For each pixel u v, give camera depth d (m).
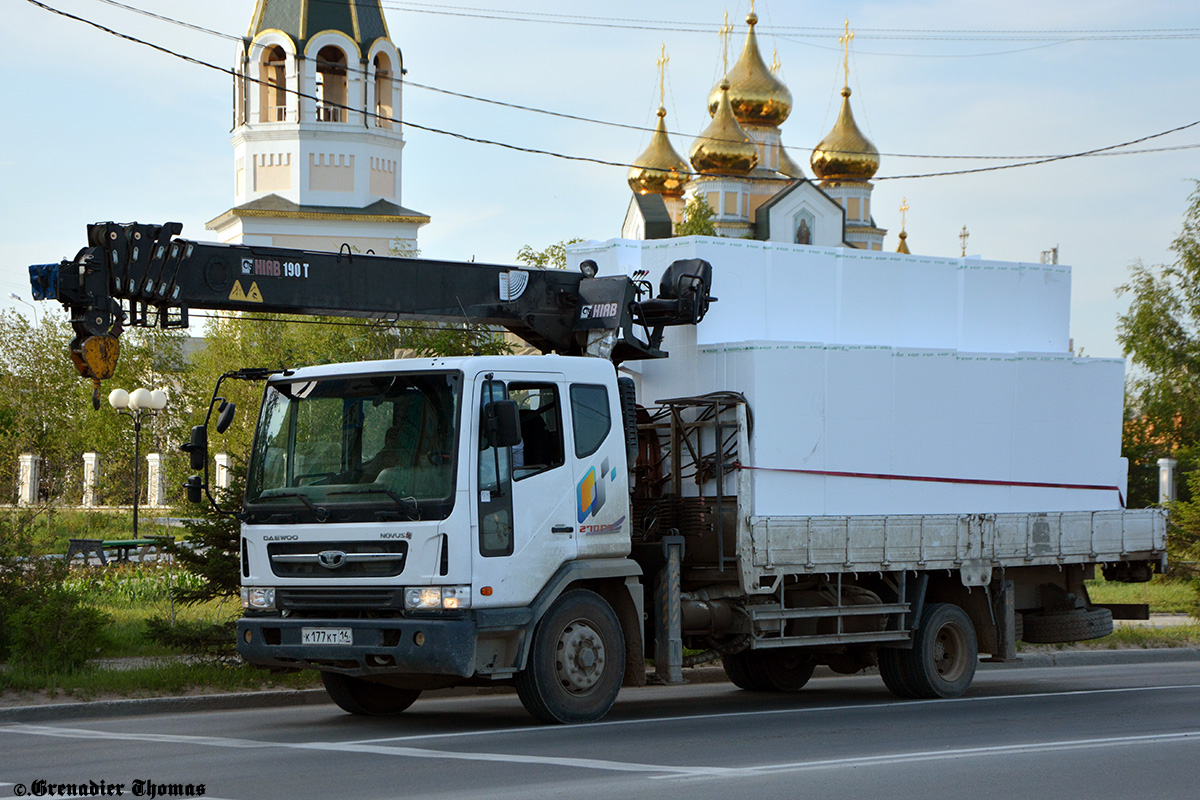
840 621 14.71
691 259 14.81
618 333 14.45
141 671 14.99
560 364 12.62
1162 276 51.78
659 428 14.81
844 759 10.19
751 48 88.88
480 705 14.76
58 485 52.34
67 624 15.54
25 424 57.12
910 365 15.41
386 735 11.72
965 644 15.84
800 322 15.86
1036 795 8.81
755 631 14.00
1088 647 22.23
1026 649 21.97
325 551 11.80
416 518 11.48
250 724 12.80
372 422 11.98
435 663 11.25
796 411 14.48
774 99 88.25
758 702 15.30
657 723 12.53
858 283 16.31
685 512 14.36
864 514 14.93
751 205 86.19
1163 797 8.82
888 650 15.59
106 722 13.08
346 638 11.62
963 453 15.84
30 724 12.90
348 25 59.66
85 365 11.62
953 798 8.64
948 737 11.67
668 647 13.45
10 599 16.09
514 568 11.84
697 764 9.90
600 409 12.92
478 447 11.70
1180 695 15.81
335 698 13.52
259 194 60.03
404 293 13.53
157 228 11.98
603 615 12.59
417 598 11.43
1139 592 31.45
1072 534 16.67
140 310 12.11
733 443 14.22
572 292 14.59
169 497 48.88
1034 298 17.56
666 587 13.51
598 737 11.44
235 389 44.22
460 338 19.45
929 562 15.30
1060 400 16.67
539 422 12.34
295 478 12.18
